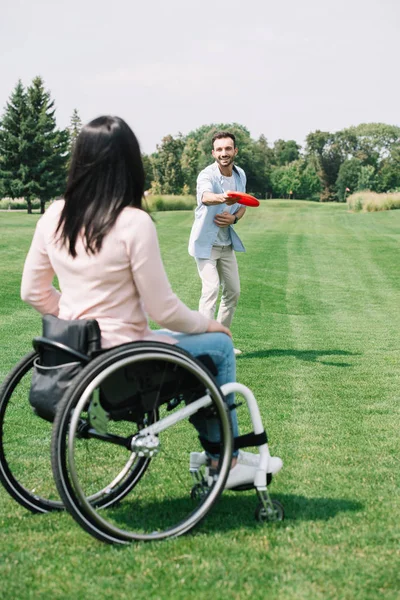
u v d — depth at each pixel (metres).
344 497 3.19
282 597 2.21
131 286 2.66
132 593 2.23
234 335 8.26
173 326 2.72
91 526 2.52
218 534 2.69
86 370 2.44
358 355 7.16
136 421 2.76
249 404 2.88
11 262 15.30
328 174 124.06
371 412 4.92
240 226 31.84
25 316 8.84
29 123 58.16
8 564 2.44
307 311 10.81
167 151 92.38
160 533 2.64
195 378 2.79
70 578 2.34
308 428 4.47
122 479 3.09
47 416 2.64
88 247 2.58
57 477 2.45
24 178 57.72
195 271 15.29
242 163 114.50
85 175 2.61
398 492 3.27
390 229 29.95
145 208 2.71
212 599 2.20
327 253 20.23
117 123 2.63
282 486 3.33
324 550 2.56
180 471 3.54
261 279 14.47
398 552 2.56
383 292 13.30
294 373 6.21
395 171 116.94
